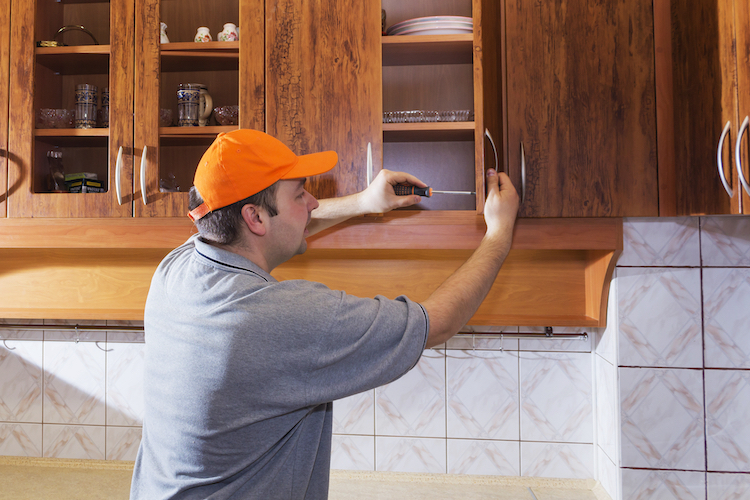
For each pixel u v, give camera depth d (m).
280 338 0.59
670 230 1.22
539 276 1.44
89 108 1.28
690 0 1.01
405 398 1.53
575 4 1.13
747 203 0.81
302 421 0.68
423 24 1.20
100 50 1.25
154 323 0.69
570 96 1.13
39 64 1.28
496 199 0.87
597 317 1.32
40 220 1.27
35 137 1.27
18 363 1.63
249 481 0.64
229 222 0.68
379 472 1.53
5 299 1.57
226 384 0.59
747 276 1.20
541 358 1.49
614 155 1.13
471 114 1.19
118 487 1.48
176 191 1.28
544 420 1.49
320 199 1.17
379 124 1.17
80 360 1.62
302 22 1.18
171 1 1.35
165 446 0.64
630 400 1.24
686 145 1.04
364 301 0.64
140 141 1.24
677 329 1.22
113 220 1.27
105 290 1.54
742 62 0.81
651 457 1.23
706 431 1.21
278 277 1.48
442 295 0.71
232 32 1.28
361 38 1.17
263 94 1.19
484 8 1.07
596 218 1.20
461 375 1.51
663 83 1.12
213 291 0.63
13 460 1.61
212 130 1.25
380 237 1.23
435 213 1.22
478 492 1.44
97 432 1.61
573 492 1.43
